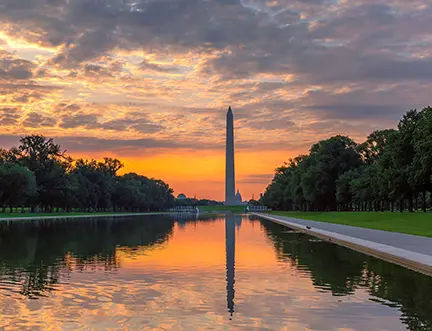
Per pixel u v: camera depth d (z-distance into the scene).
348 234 43.72
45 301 16.03
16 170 112.62
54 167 138.88
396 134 81.25
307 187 120.69
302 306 15.12
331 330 12.48
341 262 25.69
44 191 132.00
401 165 77.69
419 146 66.56
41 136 138.75
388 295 16.75
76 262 26.17
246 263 25.48
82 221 91.69
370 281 19.58
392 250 28.56
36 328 12.84
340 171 116.69
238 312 14.42
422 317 13.69
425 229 47.91
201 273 21.98
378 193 91.75
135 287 18.48
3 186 110.75
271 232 54.12
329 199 120.81
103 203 177.00
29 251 32.41
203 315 14.11
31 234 50.88
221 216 139.12
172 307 15.11
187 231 57.06
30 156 135.62
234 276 21.06
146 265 24.81
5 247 35.34
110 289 18.11
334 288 18.09
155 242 40.12
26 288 18.34
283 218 98.62
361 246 32.06
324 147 121.50
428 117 70.75
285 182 176.75
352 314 14.08
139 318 13.81
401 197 82.50
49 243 39.22
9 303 15.76
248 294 17.05
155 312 14.48
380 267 23.66
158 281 19.84
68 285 18.98
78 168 170.50
